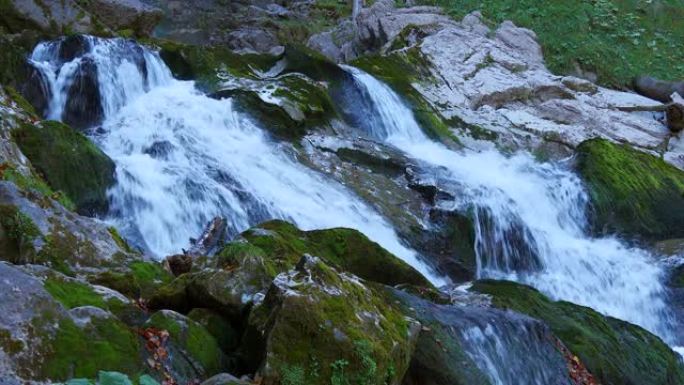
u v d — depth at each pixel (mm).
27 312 4691
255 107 12461
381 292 6801
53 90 11859
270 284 6070
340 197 11477
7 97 10148
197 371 5441
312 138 12586
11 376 4402
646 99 16453
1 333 4496
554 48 17781
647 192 13383
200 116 11984
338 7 20969
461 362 6578
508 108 15516
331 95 13922
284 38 19172
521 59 16656
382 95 14227
